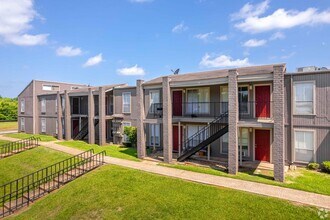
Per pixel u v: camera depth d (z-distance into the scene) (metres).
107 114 26.42
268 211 8.74
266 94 15.56
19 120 35.94
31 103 33.41
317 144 14.12
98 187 12.05
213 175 12.78
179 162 15.97
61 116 28.14
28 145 23.41
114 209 10.10
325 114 13.85
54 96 30.45
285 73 14.84
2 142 27.11
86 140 26.97
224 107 17.00
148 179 12.37
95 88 25.53
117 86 24.73
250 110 15.98
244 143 16.56
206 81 14.74
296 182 11.55
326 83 13.80
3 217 11.03
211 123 16.02
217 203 9.55
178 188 11.11
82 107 29.56
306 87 14.41
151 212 9.52
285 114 15.06
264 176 12.59
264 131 15.84
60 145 23.14
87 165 15.16
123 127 23.81
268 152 15.73
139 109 17.62
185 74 21.92
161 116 20.39
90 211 10.23
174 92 19.62
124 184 12.05
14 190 14.41
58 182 13.34
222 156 17.12
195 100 18.53
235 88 13.30
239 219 8.51
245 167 14.52
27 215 10.97
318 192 10.11
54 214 10.59
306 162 14.48
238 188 10.73
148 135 21.70
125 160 16.45
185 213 9.17
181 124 19.27
